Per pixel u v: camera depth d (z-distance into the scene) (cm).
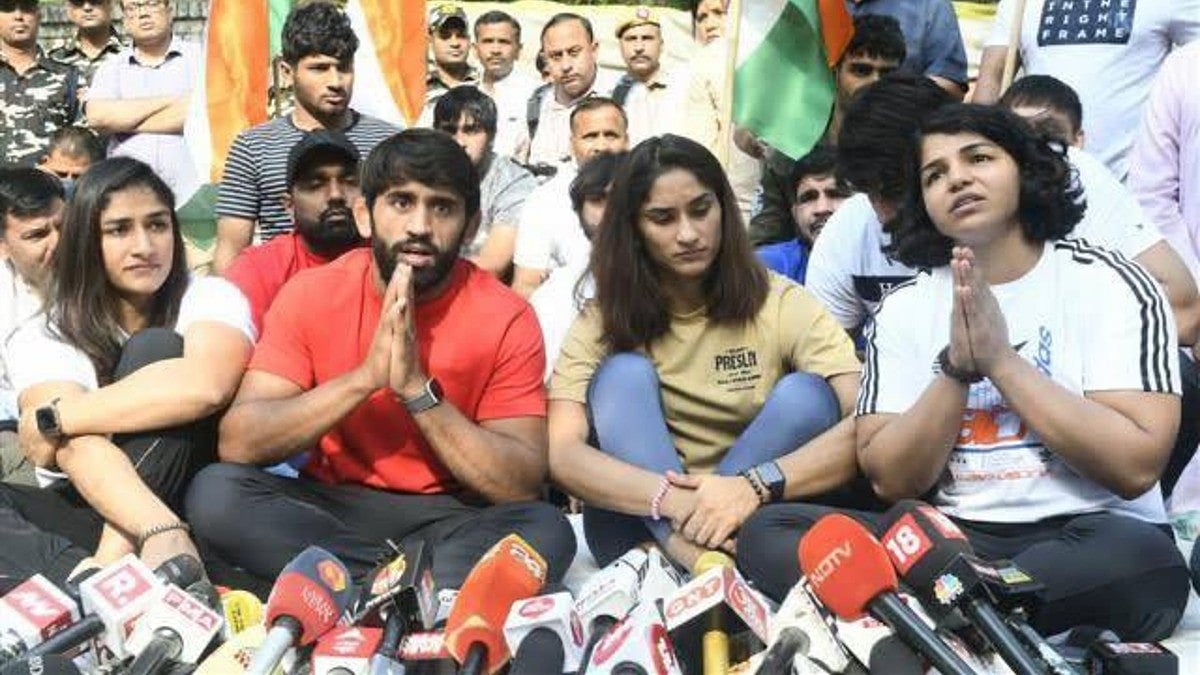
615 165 659
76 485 525
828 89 693
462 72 1020
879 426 485
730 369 529
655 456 516
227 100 832
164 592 437
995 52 750
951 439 466
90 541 541
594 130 799
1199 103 630
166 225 557
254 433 509
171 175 925
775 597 486
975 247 472
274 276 583
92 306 547
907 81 532
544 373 533
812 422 511
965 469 477
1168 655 424
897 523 408
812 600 408
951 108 470
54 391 536
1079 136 614
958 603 393
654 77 974
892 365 488
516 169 808
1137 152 650
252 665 403
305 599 413
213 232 930
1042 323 471
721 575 421
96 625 431
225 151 832
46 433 525
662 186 511
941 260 486
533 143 971
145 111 925
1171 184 643
